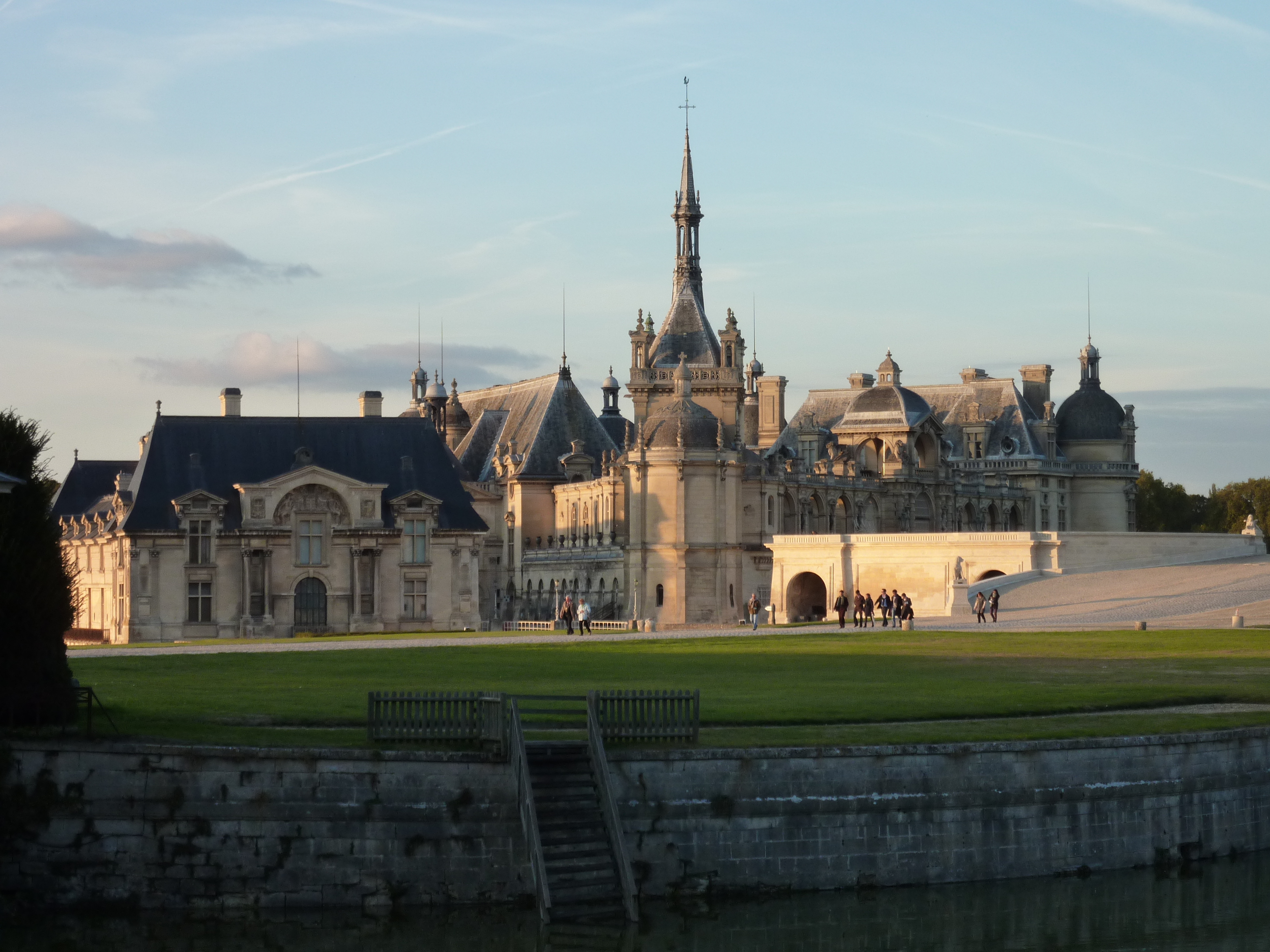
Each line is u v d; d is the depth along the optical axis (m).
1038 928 52.56
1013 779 56.66
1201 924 53.19
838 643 103.38
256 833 50.69
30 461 55.06
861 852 54.53
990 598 130.62
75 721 53.62
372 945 48.72
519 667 82.88
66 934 49.03
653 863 52.41
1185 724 62.06
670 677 76.94
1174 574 145.00
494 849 51.56
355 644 108.62
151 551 144.12
